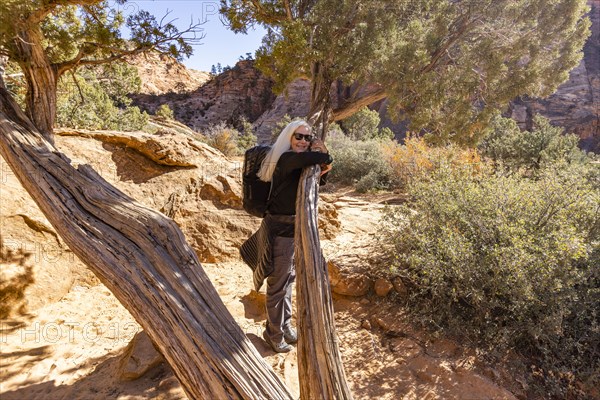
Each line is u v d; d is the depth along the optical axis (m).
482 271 2.88
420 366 2.49
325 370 1.48
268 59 7.14
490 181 3.93
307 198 1.92
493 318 2.88
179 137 5.61
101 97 13.20
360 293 3.33
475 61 7.68
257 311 3.30
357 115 30.05
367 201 10.37
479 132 8.30
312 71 7.57
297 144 2.27
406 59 7.02
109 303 3.49
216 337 1.66
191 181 5.12
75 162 4.43
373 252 3.98
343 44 7.23
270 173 2.30
